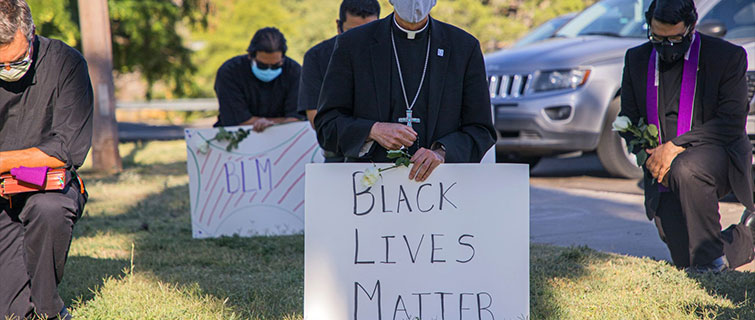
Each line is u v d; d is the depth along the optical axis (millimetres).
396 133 4281
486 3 32656
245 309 5145
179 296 5422
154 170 14672
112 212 9805
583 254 6656
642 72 6188
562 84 11258
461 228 4441
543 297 5336
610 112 11258
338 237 4406
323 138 4656
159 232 8438
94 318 4910
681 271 5977
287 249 7336
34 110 4723
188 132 8281
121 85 46219
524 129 11500
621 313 4980
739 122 5953
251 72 8406
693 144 6000
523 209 4457
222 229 8273
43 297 4641
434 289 4445
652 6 5977
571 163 14047
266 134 8312
